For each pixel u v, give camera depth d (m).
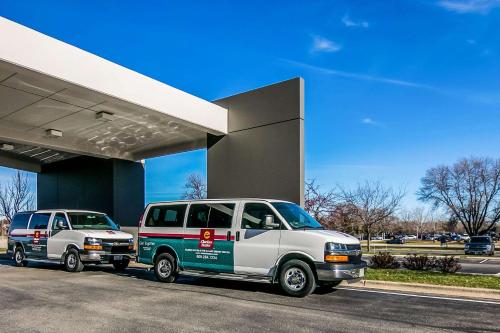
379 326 6.49
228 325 6.54
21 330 6.27
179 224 10.86
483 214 56.12
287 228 9.16
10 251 16.06
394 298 8.77
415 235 98.38
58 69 11.84
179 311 7.50
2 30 10.75
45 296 9.01
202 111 15.89
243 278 9.53
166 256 10.95
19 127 17.22
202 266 10.23
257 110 15.95
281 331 6.21
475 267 19.08
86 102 14.07
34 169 25.14
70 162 24.22
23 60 11.09
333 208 22.84
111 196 21.73
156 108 14.35
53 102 14.11
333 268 8.55
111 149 21.39
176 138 19.30
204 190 42.56
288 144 14.94
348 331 6.21
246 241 9.59
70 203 23.88
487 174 55.75
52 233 14.43
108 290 9.78
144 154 22.23
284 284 8.97
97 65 12.81
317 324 6.60
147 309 7.67
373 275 11.19
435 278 10.66
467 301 8.46
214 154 17.09
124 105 13.99
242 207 9.93
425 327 6.45
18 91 13.04
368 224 30.80
